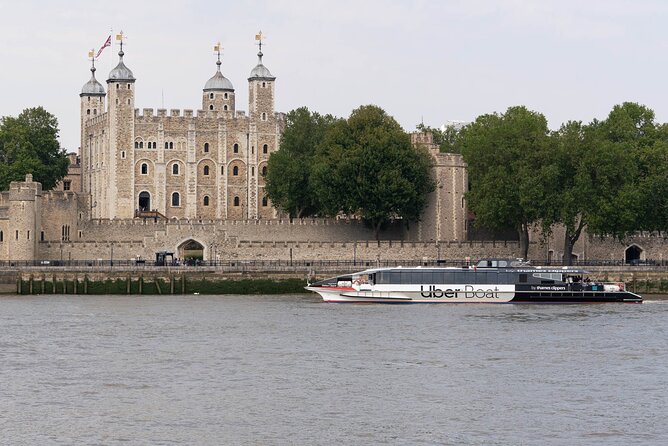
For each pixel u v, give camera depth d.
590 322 124.06
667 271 170.75
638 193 172.38
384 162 184.62
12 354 101.00
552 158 176.00
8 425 76.31
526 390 86.06
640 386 87.44
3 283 166.38
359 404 81.62
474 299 149.25
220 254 181.75
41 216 181.38
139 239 187.62
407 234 192.50
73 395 84.31
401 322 123.75
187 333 114.50
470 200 181.75
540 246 187.75
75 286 165.62
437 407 80.94
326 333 114.31
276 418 77.81
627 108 195.62
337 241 187.50
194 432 74.81
